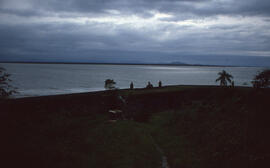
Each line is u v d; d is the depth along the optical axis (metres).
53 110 17.75
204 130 13.21
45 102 18.23
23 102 16.52
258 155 8.35
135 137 12.26
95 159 8.68
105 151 9.74
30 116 13.09
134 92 27.27
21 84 56.97
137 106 23.50
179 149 10.79
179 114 19.00
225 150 9.70
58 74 107.69
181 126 15.52
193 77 110.94
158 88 30.98
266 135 9.95
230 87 22.67
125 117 20.05
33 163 7.38
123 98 23.89
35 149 8.52
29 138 9.62
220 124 13.42
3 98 14.09
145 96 25.28
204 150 10.35
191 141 12.08
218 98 21.06
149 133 14.30
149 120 19.66
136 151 10.02
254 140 9.80
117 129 13.88
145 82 75.12
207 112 17.36
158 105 25.47
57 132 11.61
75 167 7.67
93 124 15.62
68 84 61.19
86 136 11.88
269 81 14.77
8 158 7.32
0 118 10.77
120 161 8.65
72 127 13.31
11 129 9.91
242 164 8.06
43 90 46.38
